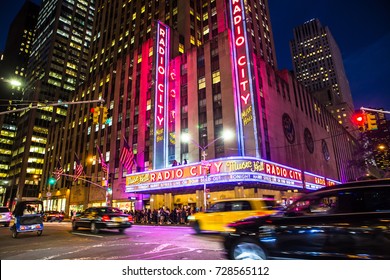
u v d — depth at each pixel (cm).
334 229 559
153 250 1037
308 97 6003
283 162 4069
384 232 512
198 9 5869
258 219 667
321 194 613
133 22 6794
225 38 4109
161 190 3772
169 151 4322
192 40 5428
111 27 7550
